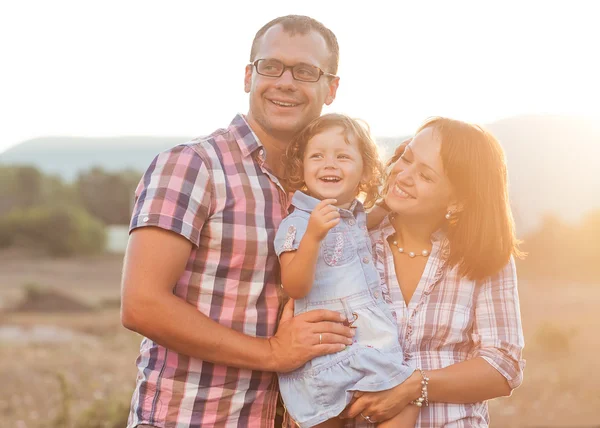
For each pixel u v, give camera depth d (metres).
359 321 3.31
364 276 3.40
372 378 3.18
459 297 3.35
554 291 27.28
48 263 49.69
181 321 3.06
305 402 3.27
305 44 3.54
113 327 21.67
